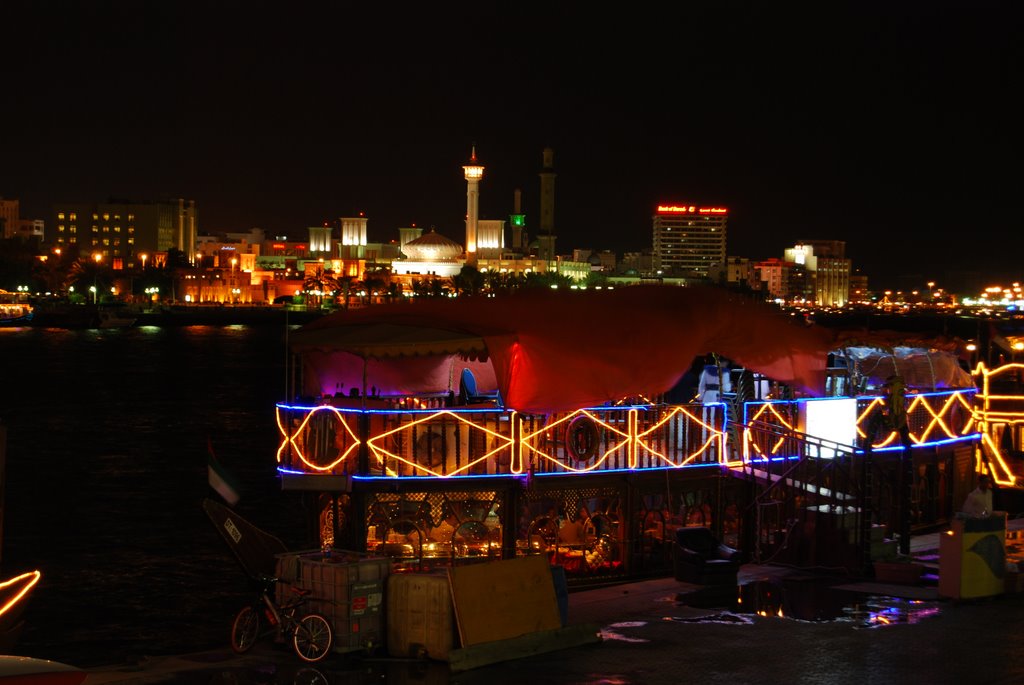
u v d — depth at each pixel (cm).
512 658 1647
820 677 1555
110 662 2341
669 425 2617
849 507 2333
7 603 1750
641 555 2566
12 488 4612
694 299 2545
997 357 4247
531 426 2462
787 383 2712
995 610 1930
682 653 1673
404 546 2397
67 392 9269
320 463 2434
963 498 3105
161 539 3638
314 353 2692
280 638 1722
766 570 2297
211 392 9425
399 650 1675
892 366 3019
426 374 2761
